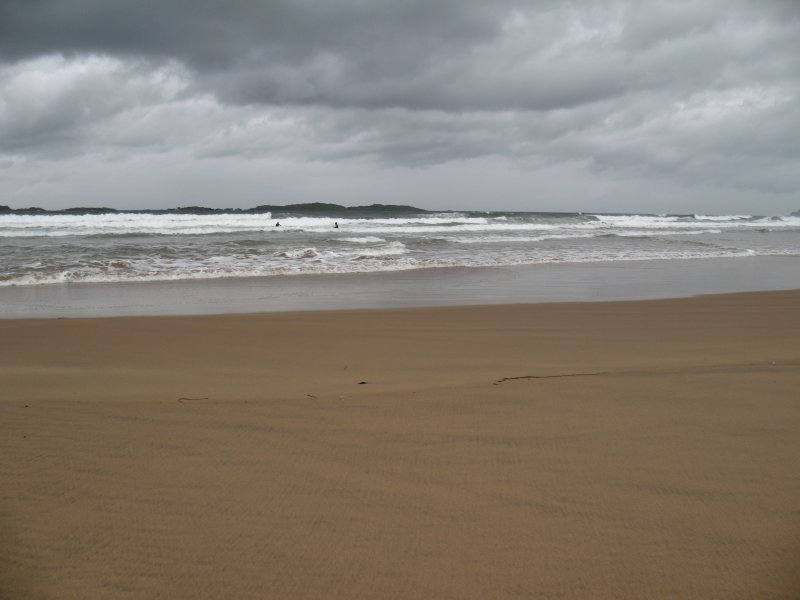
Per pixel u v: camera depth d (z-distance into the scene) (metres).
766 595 2.25
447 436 3.94
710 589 2.29
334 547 2.59
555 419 4.27
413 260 21.41
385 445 3.78
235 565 2.46
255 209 92.38
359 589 2.30
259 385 5.73
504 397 4.90
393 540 2.64
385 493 3.09
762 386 5.17
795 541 2.60
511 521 2.80
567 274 18.36
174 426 4.19
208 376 6.20
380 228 43.56
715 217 86.06
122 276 16.59
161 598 2.26
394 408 4.62
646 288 15.24
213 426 4.19
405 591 2.29
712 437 3.87
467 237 33.59
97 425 4.23
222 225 43.66
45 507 2.95
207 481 3.24
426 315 10.70
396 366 6.71
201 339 8.39
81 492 3.11
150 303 12.52
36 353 7.46
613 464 3.44
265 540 2.65
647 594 2.26
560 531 2.70
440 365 6.75
